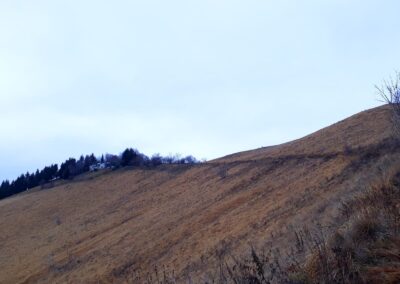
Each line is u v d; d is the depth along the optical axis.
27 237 57.47
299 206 21.47
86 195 70.94
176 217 38.19
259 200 29.95
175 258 26.77
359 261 4.44
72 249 43.66
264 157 45.72
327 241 5.55
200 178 52.06
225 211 31.86
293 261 5.95
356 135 34.16
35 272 39.66
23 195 89.62
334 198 15.18
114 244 38.75
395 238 4.67
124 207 54.94
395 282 3.86
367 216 5.25
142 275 26.44
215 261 18.00
